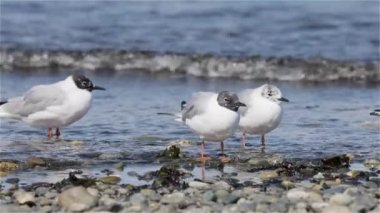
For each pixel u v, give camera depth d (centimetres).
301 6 3334
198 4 3403
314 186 1250
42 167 1409
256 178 1327
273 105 1555
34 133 1691
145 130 1712
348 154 1479
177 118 1573
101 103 2005
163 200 1158
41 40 2844
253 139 1648
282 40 2800
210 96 1469
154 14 3234
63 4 3438
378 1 3416
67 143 1597
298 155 1504
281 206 1122
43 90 1647
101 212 1107
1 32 2939
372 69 2462
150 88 2258
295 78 2442
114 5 3422
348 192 1191
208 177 1338
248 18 3130
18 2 3447
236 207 1127
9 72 2534
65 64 2647
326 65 2491
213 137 1478
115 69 2608
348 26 2970
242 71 2506
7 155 1495
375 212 1099
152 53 2659
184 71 2555
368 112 1897
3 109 1669
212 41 2814
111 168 1405
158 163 1443
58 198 1157
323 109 1942
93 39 2855
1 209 1129
